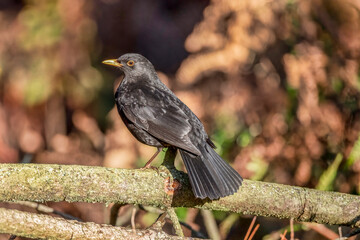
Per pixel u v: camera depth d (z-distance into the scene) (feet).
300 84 36.14
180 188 25.05
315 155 35.99
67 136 47.60
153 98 30.63
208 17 38.52
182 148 26.91
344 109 36.35
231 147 37.19
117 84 45.32
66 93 47.67
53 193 23.50
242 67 38.34
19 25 47.42
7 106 46.88
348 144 35.73
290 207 26.08
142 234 23.56
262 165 35.55
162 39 47.29
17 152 46.09
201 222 39.45
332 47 37.60
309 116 35.96
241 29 37.37
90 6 47.37
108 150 41.55
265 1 37.27
